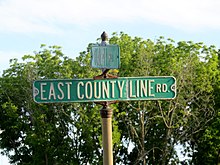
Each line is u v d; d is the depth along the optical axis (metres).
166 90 9.28
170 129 49.72
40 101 9.06
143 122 48.84
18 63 53.62
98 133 49.62
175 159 52.53
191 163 52.88
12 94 52.81
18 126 52.72
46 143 50.28
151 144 52.22
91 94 9.14
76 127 49.38
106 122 9.17
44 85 9.08
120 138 51.66
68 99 9.09
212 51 52.12
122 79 9.20
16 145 55.38
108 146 9.15
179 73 48.56
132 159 53.75
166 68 48.94
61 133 51.25
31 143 50.44
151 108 49.00
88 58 49.59
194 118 49.66
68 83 9.10
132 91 9.21
